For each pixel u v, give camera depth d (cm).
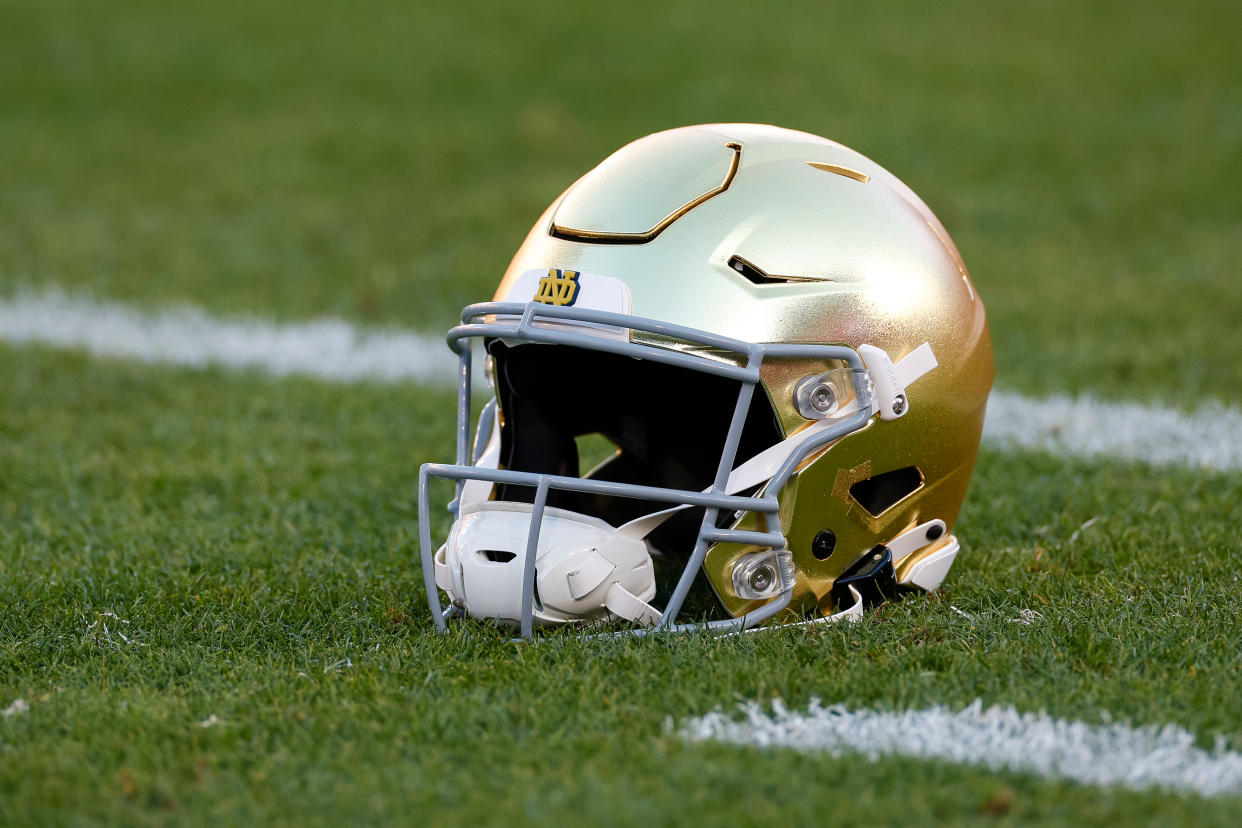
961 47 4684
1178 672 942
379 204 3334
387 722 876
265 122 4069
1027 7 5184
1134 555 1238
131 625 1112
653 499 977
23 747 865
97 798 795
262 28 4975
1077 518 1394
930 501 1098
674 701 904
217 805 781
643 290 980
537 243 1047
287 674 980
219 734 868
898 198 1091
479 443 1156
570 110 4144
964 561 1253
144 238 3061
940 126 3866
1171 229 2981
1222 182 3312
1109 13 5072
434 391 2053
